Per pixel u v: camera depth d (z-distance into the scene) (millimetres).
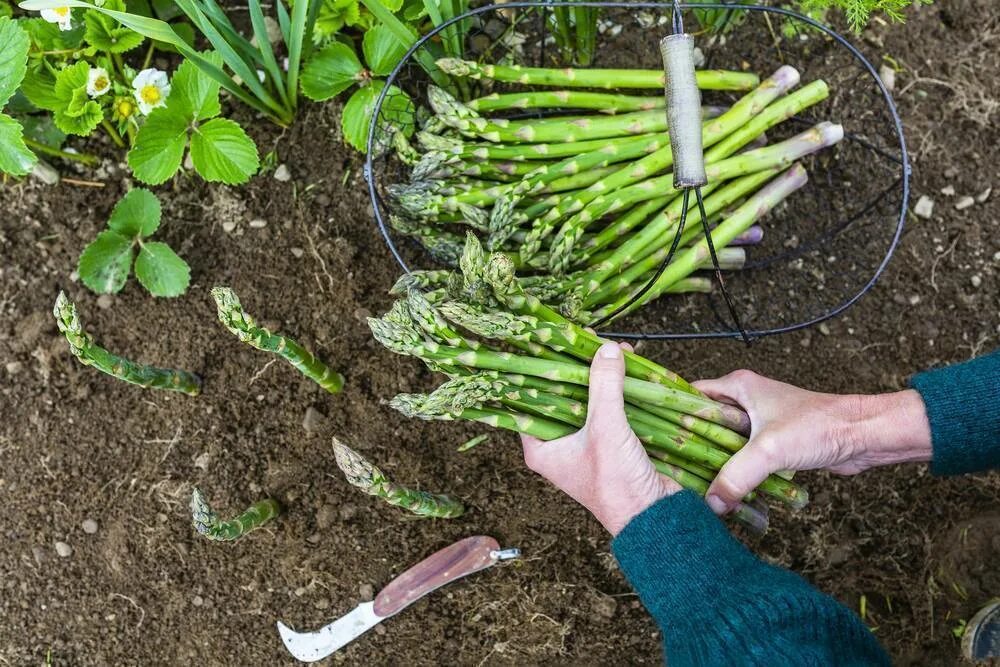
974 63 1885
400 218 1692
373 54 1718
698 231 1713
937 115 1885
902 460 1498
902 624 1863
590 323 1655
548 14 1813
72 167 1884
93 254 1792
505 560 1856
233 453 1861
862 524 1867
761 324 1873
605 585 1862
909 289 1883
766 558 1864
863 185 1878
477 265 1392
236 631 1874
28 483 1879
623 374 1339
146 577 1870
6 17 1556
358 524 1854
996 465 1430
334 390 1829
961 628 1838
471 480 1856
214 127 1708
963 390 1373
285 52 1885
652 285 1628
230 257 1867
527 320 1374
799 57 1886
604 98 1698
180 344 1859
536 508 1854
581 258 1645
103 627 1880
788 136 1871
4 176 1861
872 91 1878
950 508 1870
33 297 1878
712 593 1229
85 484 1872
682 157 1329
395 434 1853
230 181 1708
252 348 1852
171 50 1861
